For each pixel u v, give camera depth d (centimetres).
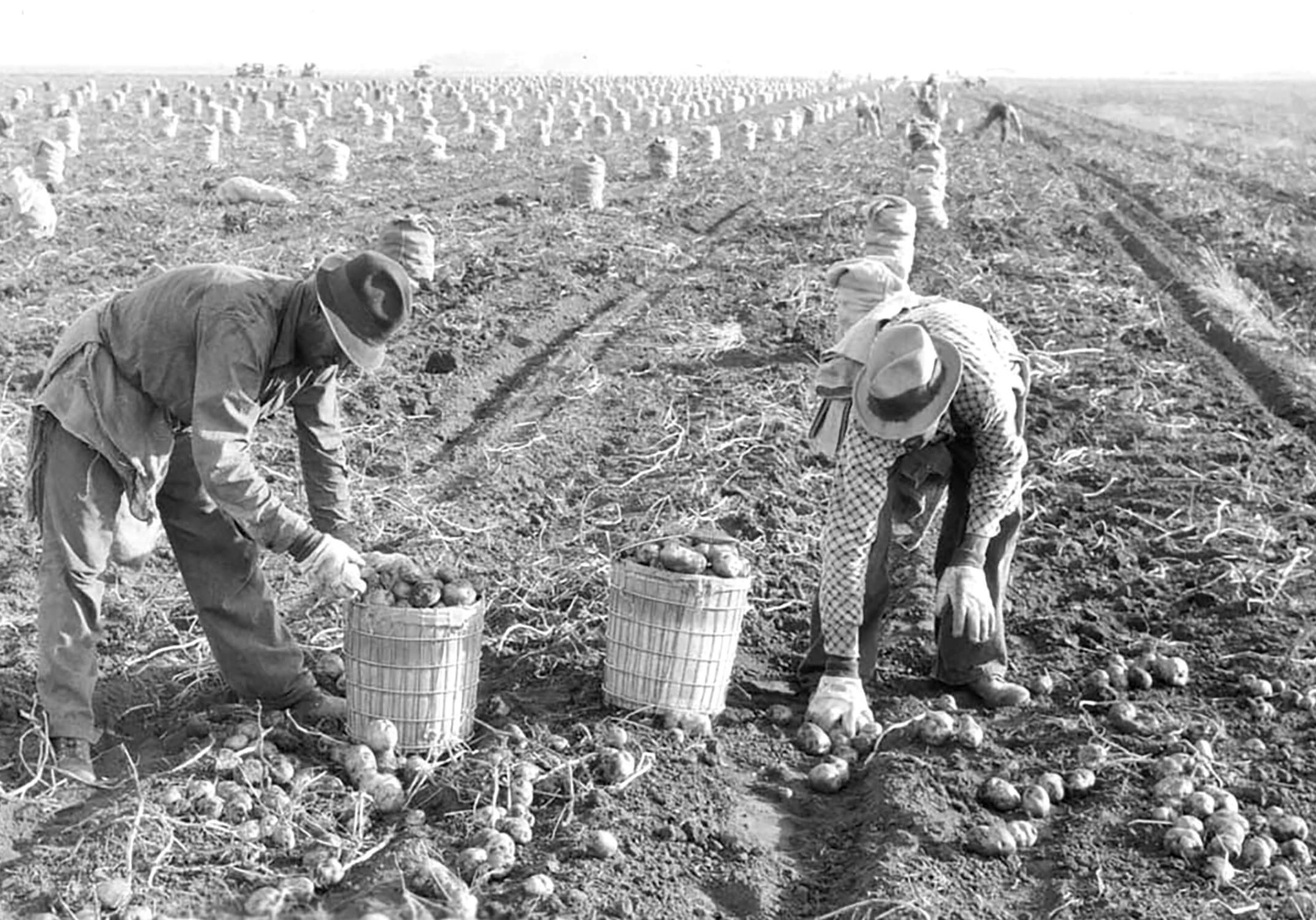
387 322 468
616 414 1086
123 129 4125
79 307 1373
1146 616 730
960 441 569
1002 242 1928
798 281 1583
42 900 436
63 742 512
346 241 1845
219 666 579
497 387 1176
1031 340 1349
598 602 708
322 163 2611
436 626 521
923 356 511
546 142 3944
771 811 532
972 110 6294
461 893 439
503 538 820
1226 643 692
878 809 528
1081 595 758
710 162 3247
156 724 569
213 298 479
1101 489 930
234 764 512
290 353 489
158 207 2141
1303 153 4109
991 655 626
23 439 941
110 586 708
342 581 500
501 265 1605
